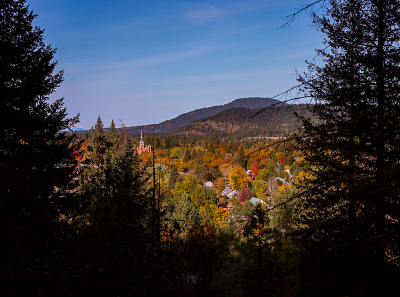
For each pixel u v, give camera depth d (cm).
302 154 1120
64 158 1420
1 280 426
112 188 1328
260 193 8688
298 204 1177
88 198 1245
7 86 1203
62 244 638
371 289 434
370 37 896
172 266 725
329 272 514
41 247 583
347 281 485
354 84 816
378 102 773
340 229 782
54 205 1077
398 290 414
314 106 894
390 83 701
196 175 10794
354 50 896
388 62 651
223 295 905
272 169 10462
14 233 564
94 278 543
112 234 672
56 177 1289
